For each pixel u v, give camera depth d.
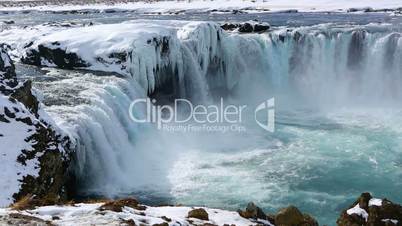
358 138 18.75
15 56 22.83
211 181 14.90
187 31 23.38
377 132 19.47
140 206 8.66
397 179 15.16
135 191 14.27
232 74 25.53
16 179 10.63
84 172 14.08
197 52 23.30
